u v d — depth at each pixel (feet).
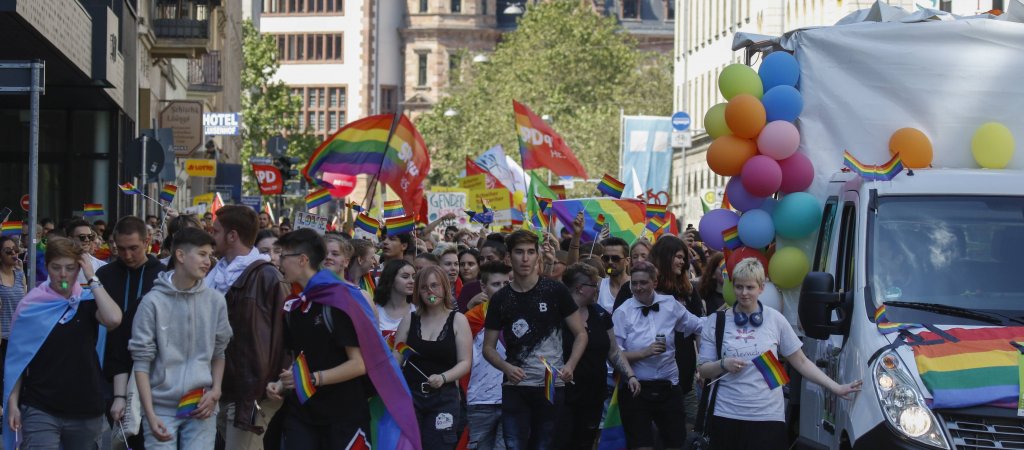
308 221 90.63
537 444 61.87
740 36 70.08
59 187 173.47
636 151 347.77
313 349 52.37
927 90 64.64
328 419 52.54
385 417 53.78
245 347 56.18
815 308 55.47
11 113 171.94
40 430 54.29
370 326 52.54
